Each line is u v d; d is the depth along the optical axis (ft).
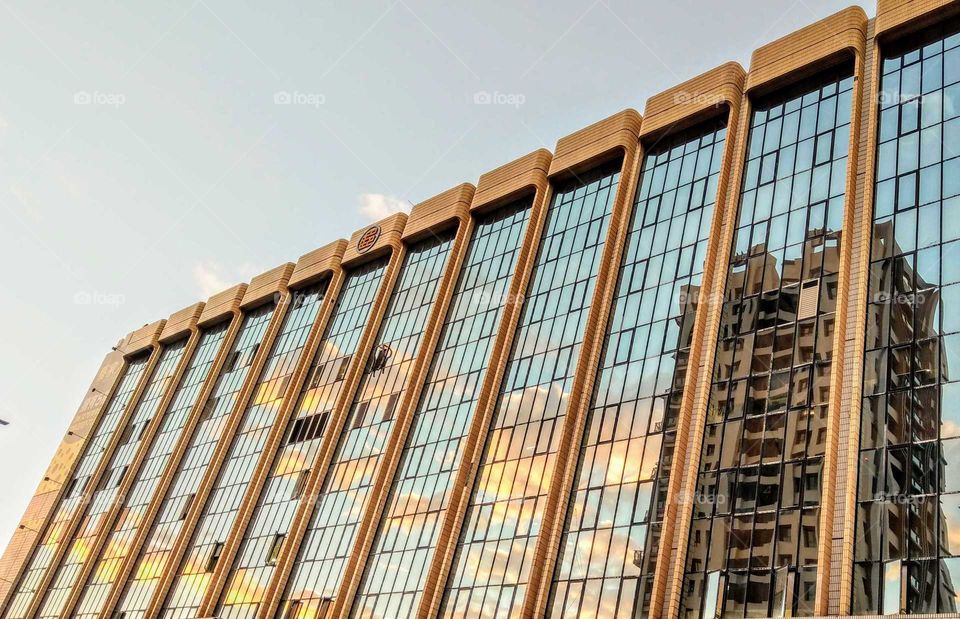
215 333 260.21
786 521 102.22
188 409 244.42
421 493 156.56
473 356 167.43
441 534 144.36
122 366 290.35
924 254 107.24
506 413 151.84
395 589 147.64
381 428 177.47
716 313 125.70
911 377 100.48
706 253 132.87
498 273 175.63
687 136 154.10
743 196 135.33
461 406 161.48
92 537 241.35
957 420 93.71
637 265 146.41
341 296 220.84
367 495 167.63
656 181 154.20
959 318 99.50
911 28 124.98
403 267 206.69
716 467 113.70
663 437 122.11
